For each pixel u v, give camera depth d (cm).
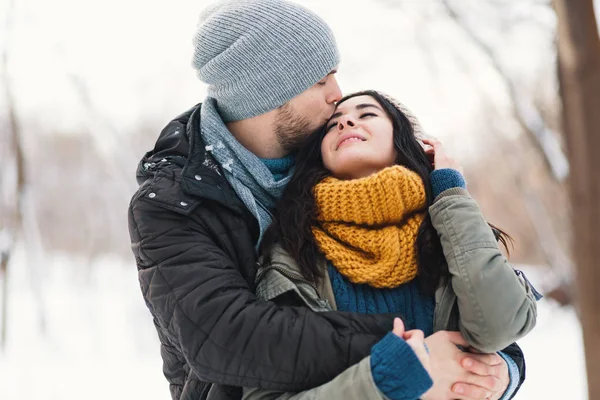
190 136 147
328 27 151
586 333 245
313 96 149
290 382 122
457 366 127
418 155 150
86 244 857
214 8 156
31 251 410
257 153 155
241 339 122
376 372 114
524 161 612
